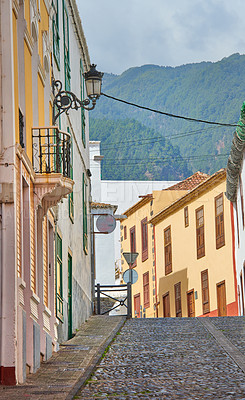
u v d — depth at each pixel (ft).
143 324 112.37
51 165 81.51
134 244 243.19
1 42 60.59
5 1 60.85
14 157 59.67
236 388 55.98
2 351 58.08
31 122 72.59
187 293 201.87
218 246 185.16
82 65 136.36
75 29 123.03
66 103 80.28
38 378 62.69
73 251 108.99
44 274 77.56
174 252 210.38
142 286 236.02
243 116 130.21
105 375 63.62
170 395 53.78
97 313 142.51
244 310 159.12
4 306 58.23
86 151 140.56
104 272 211.61
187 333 96.02
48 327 78.02
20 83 67.82
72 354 79.10
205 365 67.97
